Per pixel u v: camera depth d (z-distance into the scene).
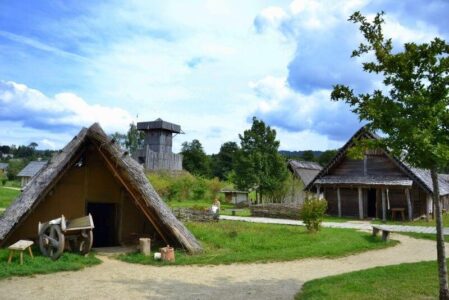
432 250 17.19
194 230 21.59
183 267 13.52
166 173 61.94
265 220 29.95
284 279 11.77
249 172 46.66
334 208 37.84
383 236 19.17
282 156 48.16
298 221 29.91
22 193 16.03
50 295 9.79
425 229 24.67
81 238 15.02
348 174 36.06
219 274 12.45
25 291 10.12
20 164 90.06
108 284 11.01
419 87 8.74
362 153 9.54
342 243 17.81
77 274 12.22
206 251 16.42
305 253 15.56
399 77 8.88
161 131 70.25
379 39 9.38
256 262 14.30
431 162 8.42
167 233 16.98
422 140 8.01
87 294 9.94
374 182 33.38
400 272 11.57
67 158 16.14
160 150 69.81
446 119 8.34
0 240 14.44
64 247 14.89
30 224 16.16
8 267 12.26
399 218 33.78
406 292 9.29
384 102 8.86
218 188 54.66
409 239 20.64
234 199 49.69
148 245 15.54
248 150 47.88
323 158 90.31
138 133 94.69
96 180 18.11
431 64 8.62
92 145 17.25
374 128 8.92
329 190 38.41
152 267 13.55
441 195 34.00
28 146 198.38
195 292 10.23
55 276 11.87
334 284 10.23
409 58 8.62
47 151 185.62
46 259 13.55
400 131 8.35
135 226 18.98
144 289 10.52
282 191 45.94
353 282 10.33
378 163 34.59
